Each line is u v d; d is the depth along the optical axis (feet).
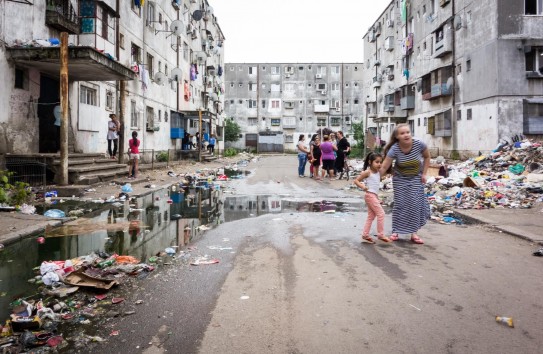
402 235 23.26
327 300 13.44
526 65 78.89
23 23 44.62
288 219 28.58
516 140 77.56
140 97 81.25
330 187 50.16
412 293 14.02
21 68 44.78
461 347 10.29
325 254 19.21
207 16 149.18
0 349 10.48
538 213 29.58
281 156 182.19
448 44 98.68
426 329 11.30
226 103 236.43
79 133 56.59
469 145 90.89
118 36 67.41
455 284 14.88
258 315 12.34
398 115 139.54
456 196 37.19
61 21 49.55
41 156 41.70
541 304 12.98
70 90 54.24
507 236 22.86
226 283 15.26
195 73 128.36
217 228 25.64
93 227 25.91
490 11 80.89
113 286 14.93
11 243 21.65
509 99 78.59
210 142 134.92
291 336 10.98
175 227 26.02
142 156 82.89
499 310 12.53
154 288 14.83
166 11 99.91
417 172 21.08
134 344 10.66
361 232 24.25
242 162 116.06
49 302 13.61
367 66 191.62
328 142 61.05
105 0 59.98
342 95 234.79
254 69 236.02
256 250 20.11
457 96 97.04
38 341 10.89
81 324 11.91
